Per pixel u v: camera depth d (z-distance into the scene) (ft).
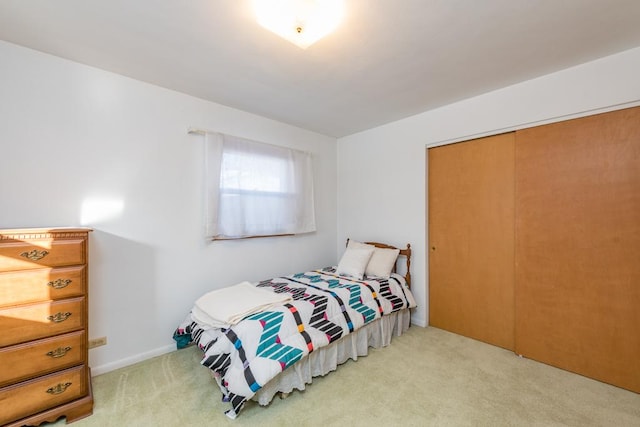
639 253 6.43
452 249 9.81
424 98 9.04
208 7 4.97
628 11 5.15
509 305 8.54
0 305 4.97
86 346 5.81
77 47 6.24
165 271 8.25
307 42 5.61
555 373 7.24
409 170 10.74
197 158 8.92
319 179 12.73
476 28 5.61
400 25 5.48
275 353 5.96
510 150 8.52
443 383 6.81
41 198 6.47
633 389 6.47
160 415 5.70
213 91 8.47
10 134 6.14
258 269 10.44
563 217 7.44
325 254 12.99
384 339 8.74
